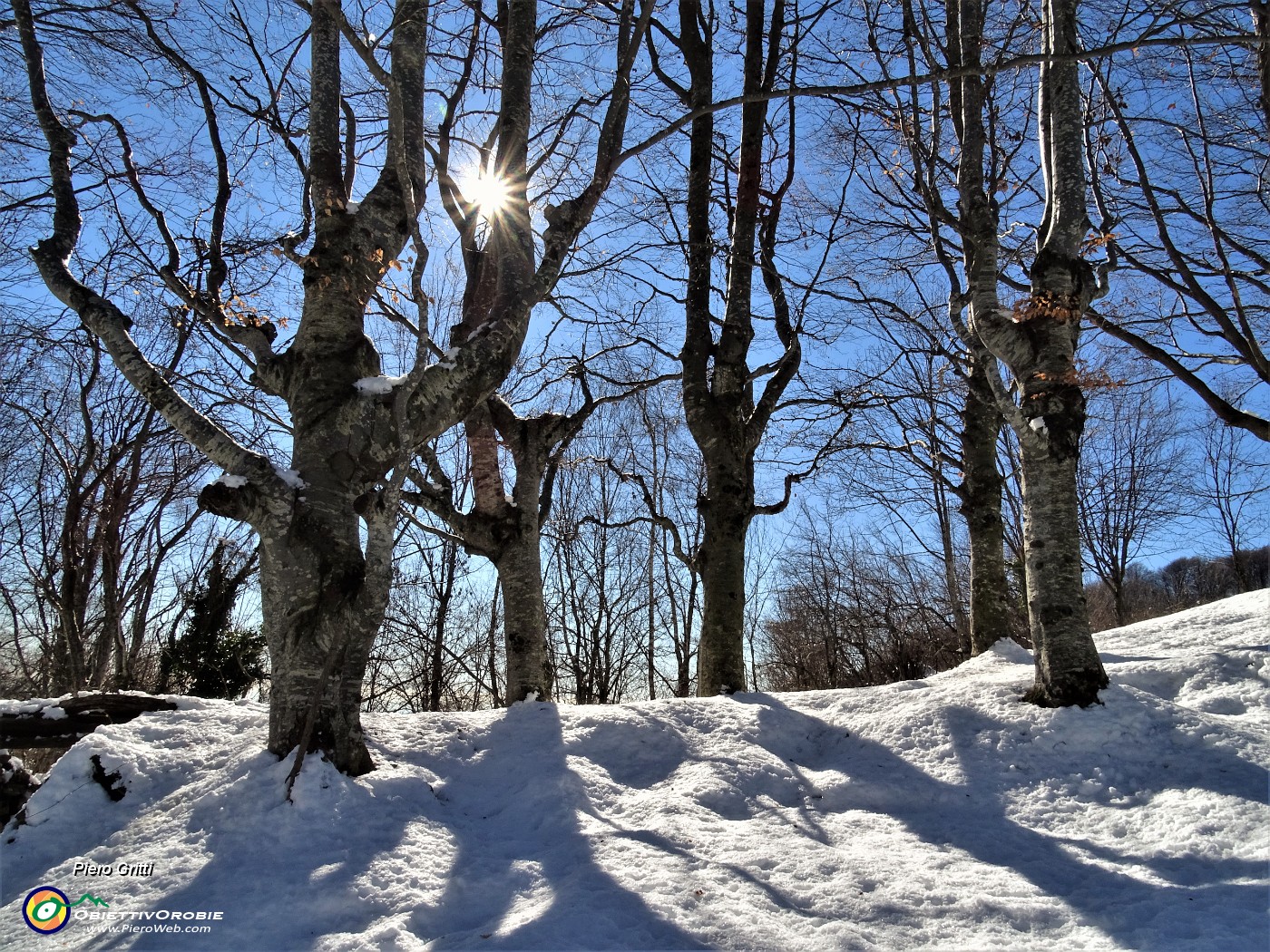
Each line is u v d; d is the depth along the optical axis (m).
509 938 3.46
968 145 7.38
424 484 8.09
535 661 7.84
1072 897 3.96
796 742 6.70
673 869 4.22
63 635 15.73
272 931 3.65
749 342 9.61
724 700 7.40
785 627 21.67
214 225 6.87
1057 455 6.51
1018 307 7.04
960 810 5.33
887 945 3.56
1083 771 5.48
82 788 5.14
